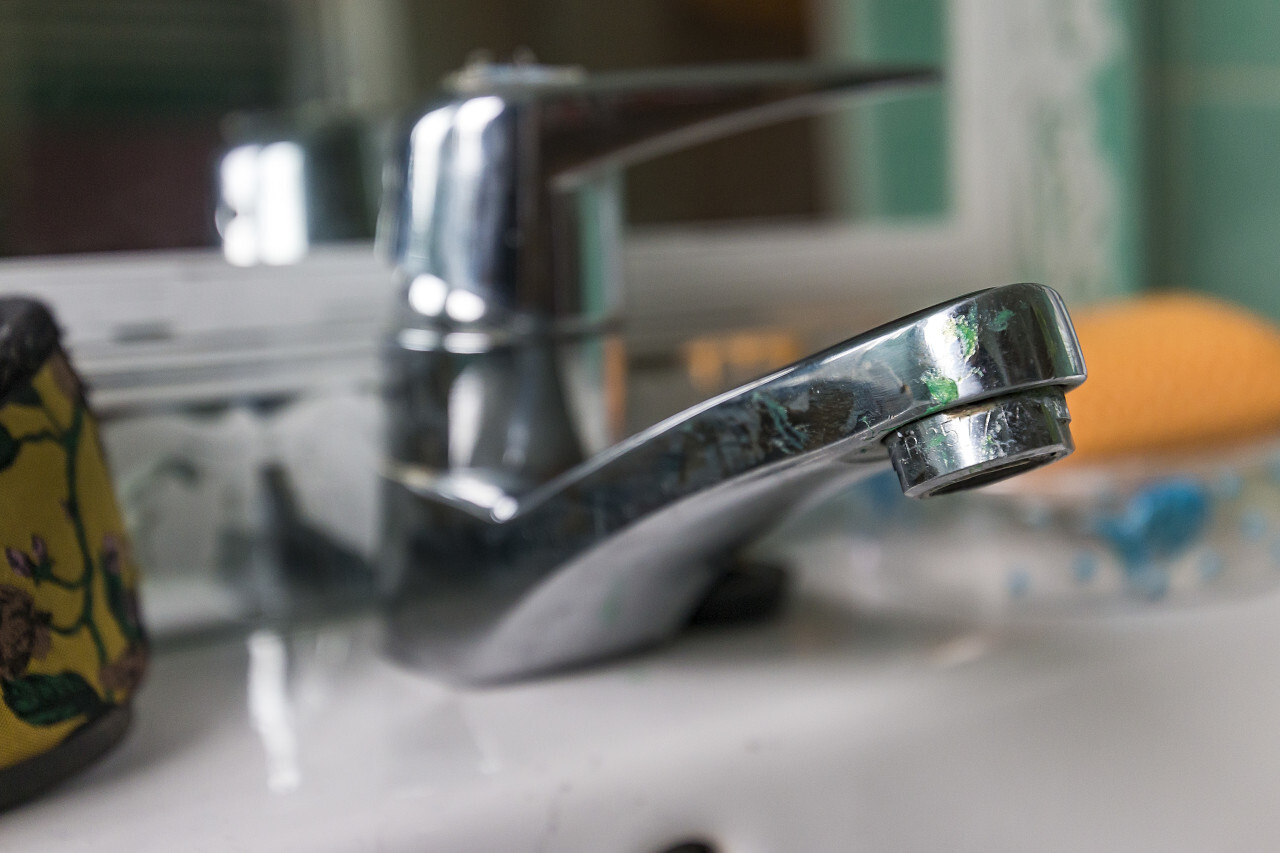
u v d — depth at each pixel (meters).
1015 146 0.52
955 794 0.34
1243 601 0.39
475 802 0.30
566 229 0.34
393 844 0.30
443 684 0.35
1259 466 0.39
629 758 0.32
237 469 0.40
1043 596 0.38
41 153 0.38
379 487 0.37
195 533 0.39
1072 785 0.35
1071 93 0.51
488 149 0.34
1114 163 0.50
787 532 0.46
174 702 0.35
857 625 0.38
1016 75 0.52
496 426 0.35
